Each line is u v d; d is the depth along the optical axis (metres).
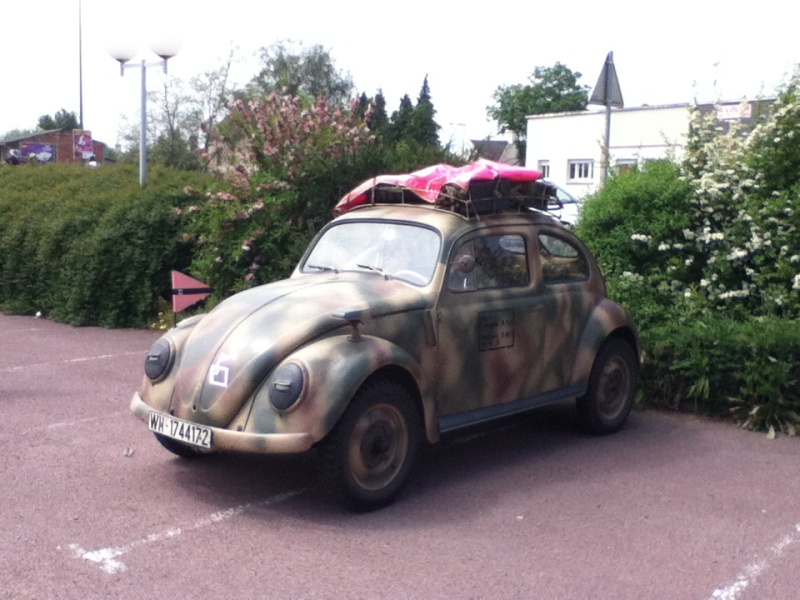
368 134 11.76
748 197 9.20
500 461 6.85
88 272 13.11
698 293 9.07
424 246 6.45
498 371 6.55
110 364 10.35
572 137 35.91
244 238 11.12
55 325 13.42
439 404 6.16
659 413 8.32
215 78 31.05
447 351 6.18
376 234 6.77
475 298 6.42
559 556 5.05
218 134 12.02
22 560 4.90
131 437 7.32
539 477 6.46
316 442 5.38
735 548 5.21
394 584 4.66
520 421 8.02
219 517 5.58
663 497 6.05
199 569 4.81
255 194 11.19
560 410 8.35
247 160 11.41
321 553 5.04
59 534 5.27
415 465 6.74
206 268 11.60
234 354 5.62
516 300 6.71
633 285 9.32
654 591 4.64
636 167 10.54
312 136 11.32
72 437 7.31
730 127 9.70
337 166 10.88
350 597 4.51
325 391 5.34
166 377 5.97
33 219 14.54
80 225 13.62
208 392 5.61
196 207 12.09
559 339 7.07
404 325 5.93
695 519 5.66
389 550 5.09
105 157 43.56
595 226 9.93
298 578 4.72
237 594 4.53
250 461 6.70
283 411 5.33
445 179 6.77
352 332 5.59
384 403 5.66
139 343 11.80
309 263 7.01
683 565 4.96
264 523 5.48
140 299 12.98
